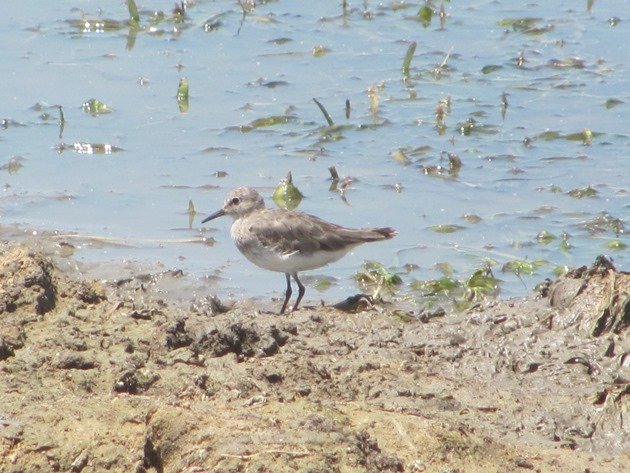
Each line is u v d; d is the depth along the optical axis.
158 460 8.84
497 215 16.42
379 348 11.84
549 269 14.80
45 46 22.66
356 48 22.58
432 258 15.25
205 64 21.91
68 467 9.13
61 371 10.48
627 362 11.47
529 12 24.31
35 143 18.70
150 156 18.33
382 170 17.88
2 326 11.18
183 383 10.34
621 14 24.06
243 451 8.41
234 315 12.66
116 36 23.22
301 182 17.39
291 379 10.67
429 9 23.77
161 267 14.79
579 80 20.92
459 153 18.30
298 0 25.30
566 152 18.33
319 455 8.43
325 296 14.34
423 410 10.34
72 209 16.56
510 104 20.02
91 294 12.38
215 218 15.91
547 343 11.88
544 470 9.39
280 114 19.77
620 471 9.53
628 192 16.97
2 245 14.90
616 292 12.16
